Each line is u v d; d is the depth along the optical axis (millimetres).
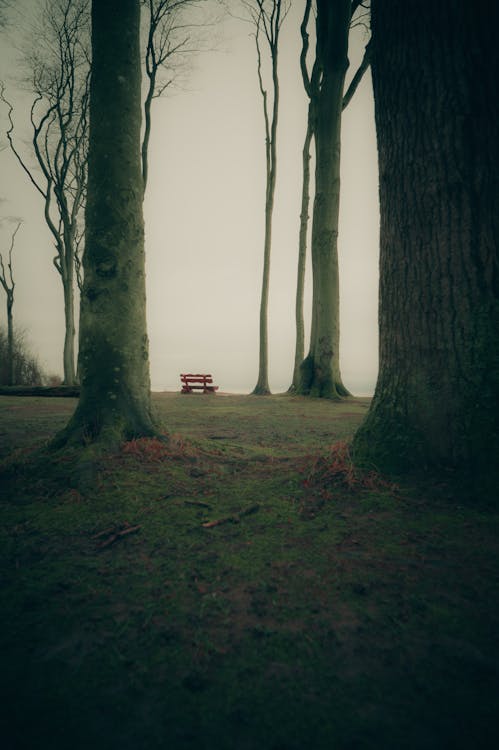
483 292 3740
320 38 16547
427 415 3861
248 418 10445
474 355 3719
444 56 3848
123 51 5238
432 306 3930
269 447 6500
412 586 2309
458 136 3783
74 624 2012
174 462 4637
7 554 2736
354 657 1775
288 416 10836
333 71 14953
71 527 3141
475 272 3752
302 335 19812
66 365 23500
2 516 3316
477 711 1484
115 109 5172
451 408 3736
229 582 2393
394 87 4180
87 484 3867
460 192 3789
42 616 2076
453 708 1502
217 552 2762
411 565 2533
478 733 1396
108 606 2162
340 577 2422
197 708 1516
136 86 5395
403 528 3016
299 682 1638
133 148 5320
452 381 3779
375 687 1608
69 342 23703
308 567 2547
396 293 4215
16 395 18094
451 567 2498
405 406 4051
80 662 1753
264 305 20656
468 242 3768
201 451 5219
